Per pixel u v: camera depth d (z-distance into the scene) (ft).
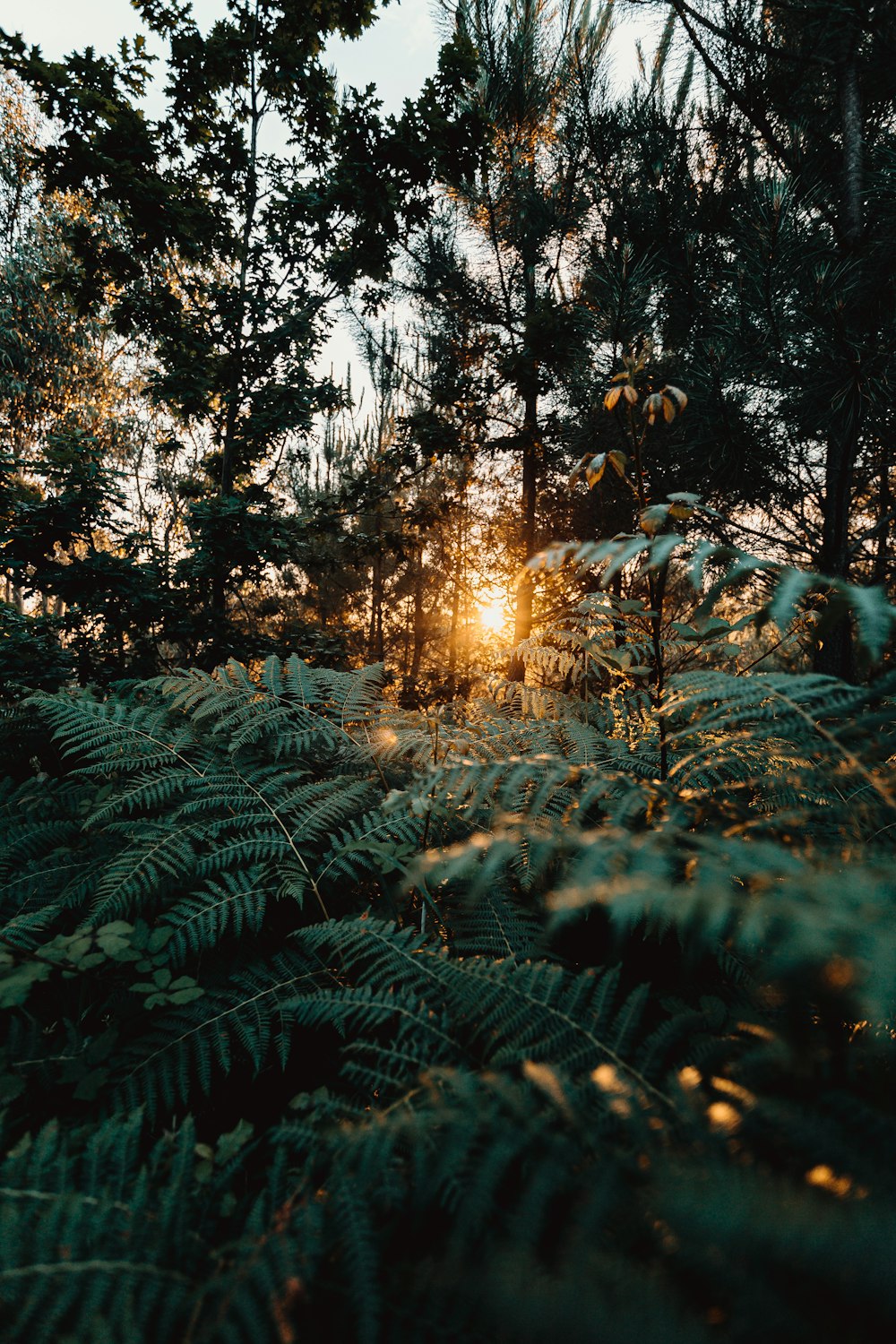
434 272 26.58
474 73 21.17
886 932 1.96
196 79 21.50
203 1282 2.49
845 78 14.16
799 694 3.25
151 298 21.22
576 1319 1.69
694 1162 2.17
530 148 24.22
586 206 20.08
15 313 36.70
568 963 4.74
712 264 14.92
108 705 7.20
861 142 13.89
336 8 20.75
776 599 2.94
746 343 11.91
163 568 17.46
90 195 20.17
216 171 22.40
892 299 11.04
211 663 17.43
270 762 6.83
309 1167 2.88
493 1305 1.83
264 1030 4.31
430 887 5.59
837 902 2.13
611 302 13.84
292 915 5.58
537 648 6.44
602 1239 2.15
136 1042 4.18
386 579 41.39
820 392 11.54
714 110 16.94
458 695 24.26
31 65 18.12
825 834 4.29
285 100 22.17
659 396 4.29
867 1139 2.18
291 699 7.14
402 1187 2.65
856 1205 1.85
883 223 12.67
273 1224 2.67
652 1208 2.03
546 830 3.39
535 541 25.48
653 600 4.48
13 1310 2.20
